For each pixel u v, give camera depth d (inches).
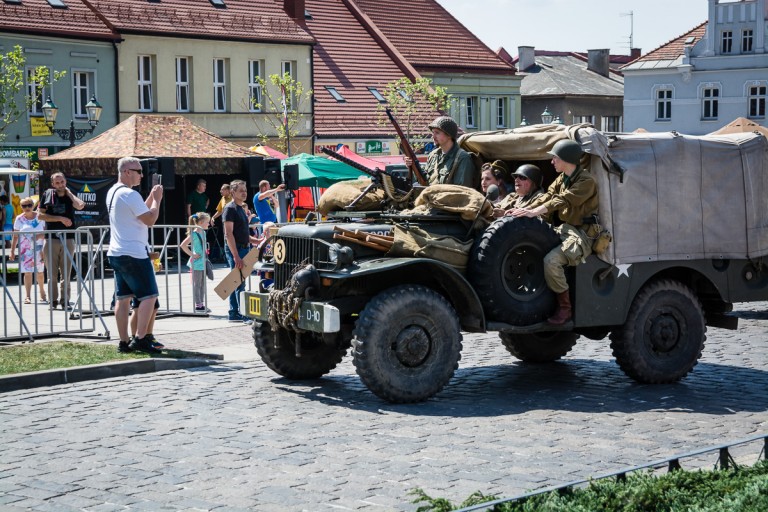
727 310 471.8
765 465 246.8
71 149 1125.7
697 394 423.5
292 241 417.1
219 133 1877.5
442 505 225.3
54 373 442.9
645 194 432.5
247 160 1157.1
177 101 1817.2
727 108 2655.0
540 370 478.3
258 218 797.9
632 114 2755.9
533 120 3159.5
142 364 468.1
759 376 462.3
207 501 280.7
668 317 441.4
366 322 393.1
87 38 1654.8
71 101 1651.1
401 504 276.4
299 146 1993.1
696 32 2753.4
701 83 2674.7
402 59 2293.3
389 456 325.1
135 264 481.4
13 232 533.3
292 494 286.2
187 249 677.9
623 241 427.8
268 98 1951.3
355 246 403.9
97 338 540.1
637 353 435.5
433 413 386.0
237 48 1894.7
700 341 446.6
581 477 301.3
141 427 365.4
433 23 2524.6
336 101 2098.9
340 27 2279.8
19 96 1584.6
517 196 449.4
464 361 503.2
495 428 362.6
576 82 3243.1
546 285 416.5
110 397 415.5
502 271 407.5
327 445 339.3
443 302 401.7
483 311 409.4
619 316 430.6
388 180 450.0
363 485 293.9
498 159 466.6
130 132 1121.4
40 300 737.6
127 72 1728.6
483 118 2551.7
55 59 1625.2
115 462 320.2
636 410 393.1
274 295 412.8
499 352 530.0
